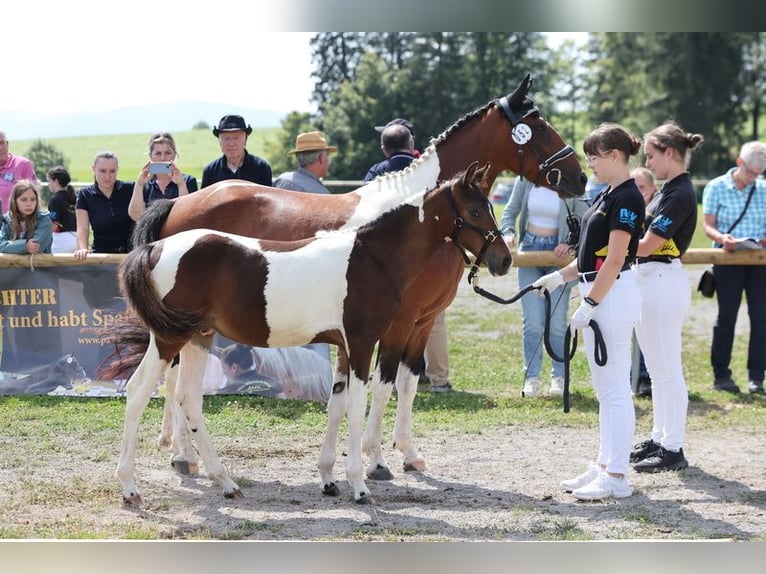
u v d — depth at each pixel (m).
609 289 5.05
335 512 4.99
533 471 5.90
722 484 5.58
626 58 42.03
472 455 6.28
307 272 4.98
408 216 5.15
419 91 36.47
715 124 39.53
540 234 8.13
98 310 7.80
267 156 38.62
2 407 7.36
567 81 44.38
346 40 39.88
